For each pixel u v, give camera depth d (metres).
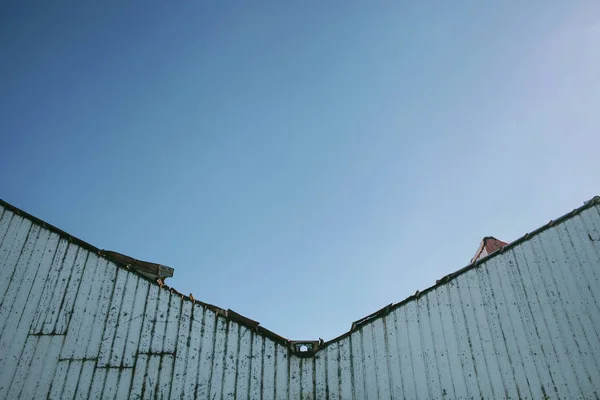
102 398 8.06
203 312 9.38
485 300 9.19
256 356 9.18
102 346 8.49
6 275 8.62
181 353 8.83
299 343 9.49
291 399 8.84
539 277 9.12
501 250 9.60
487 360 8.61
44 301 8.61
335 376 9.09
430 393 8.56
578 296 8.76
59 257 9.08
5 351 8.02
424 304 9.48
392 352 9.12
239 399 8.66
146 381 8.40
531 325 8.73
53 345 8.28
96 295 8.91
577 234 9.34
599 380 8.01
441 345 8.95
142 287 9.25
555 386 8.12
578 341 8.39
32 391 7.84
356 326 9.62
